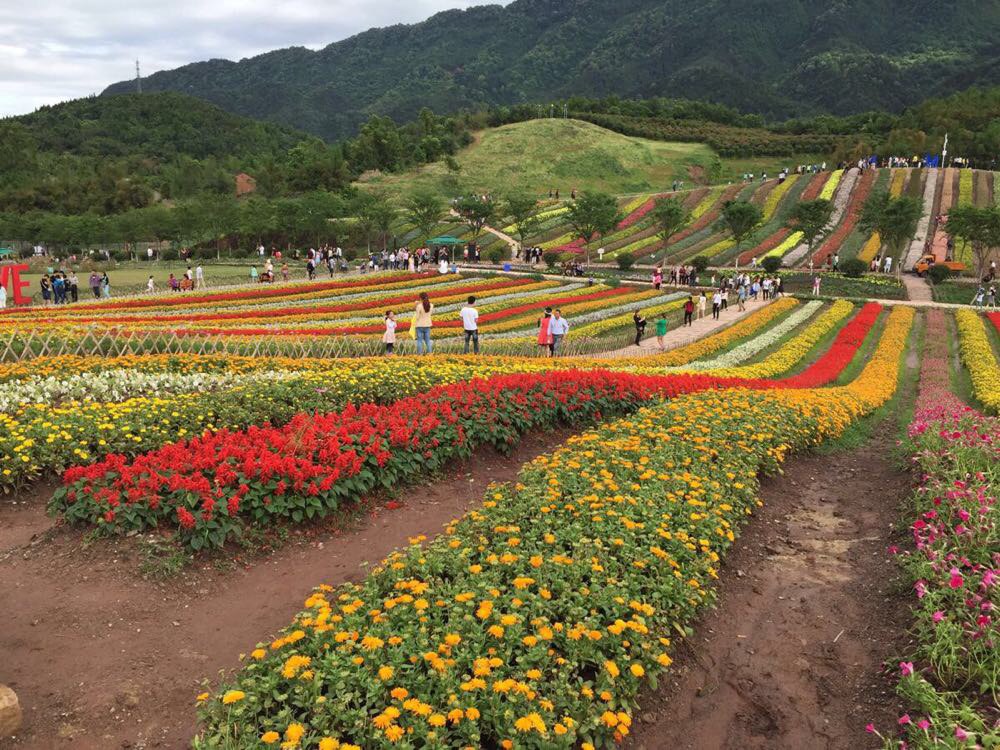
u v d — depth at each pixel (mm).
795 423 12070
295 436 8445
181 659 5355
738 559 7723
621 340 27453
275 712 4344
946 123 100062
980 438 10008
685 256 61000
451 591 5371
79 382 11484
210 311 29453
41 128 135125
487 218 69812
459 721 4141
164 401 10242
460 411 10430
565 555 5934
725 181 101062
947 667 5109
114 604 5914
